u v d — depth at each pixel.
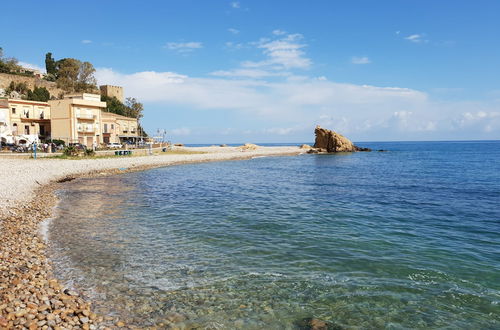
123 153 59.19
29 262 10.49
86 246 12.84
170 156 64.50
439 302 8.80
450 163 64.69
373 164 62.53
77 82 111.56
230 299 8.90
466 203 22.91
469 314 8.26
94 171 39.97
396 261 11.61
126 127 89.75
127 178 36.50
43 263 10.73
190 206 21.28
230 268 10.93
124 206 21.00
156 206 21.16
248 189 29.23
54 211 18.86
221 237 14.38
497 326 7.76
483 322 7.92
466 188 30.48
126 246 12.99
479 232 15.47
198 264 11.25
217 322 7.82
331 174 43.78
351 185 32.47
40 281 9.01
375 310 8.44
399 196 25.80
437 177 40.09
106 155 55.75
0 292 7.86
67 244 12.98
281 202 22.91
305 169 51.56
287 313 8.29
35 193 23.31
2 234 12.86
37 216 17.06
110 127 81.69
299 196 25.61
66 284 9.36
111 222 16.80
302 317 8.12
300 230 15.59
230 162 67.56
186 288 9.46
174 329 7.44
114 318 7.67
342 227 16.20
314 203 22.61
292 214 19.03
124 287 9.40
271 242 13.71
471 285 9.76
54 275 9.93
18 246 11.83
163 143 93.56
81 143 70.44
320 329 7.65
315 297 9.05
